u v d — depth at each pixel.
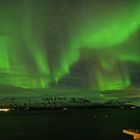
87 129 103.19
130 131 61.22
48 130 100.56
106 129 102.25
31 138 78.56
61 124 130.88
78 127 112.62
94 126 117.44
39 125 126.00
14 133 91.38
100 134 86.00
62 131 96.62
